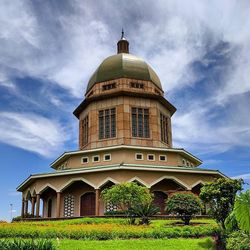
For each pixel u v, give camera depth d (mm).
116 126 44656
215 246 16797
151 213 28609
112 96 45875
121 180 38188
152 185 39062
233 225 16406
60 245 17562
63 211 42594
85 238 20625
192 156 46125
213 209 24625
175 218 32875
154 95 46219
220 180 25078
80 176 40188
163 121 48219
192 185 40406
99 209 40094
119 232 21109
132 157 42094
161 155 43375
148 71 48688
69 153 44062
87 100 46906
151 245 18031
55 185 41188
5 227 22906
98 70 49281
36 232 21391
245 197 15031
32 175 42188
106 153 42812
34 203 44844
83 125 49094
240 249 15352
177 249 17062
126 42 53781
